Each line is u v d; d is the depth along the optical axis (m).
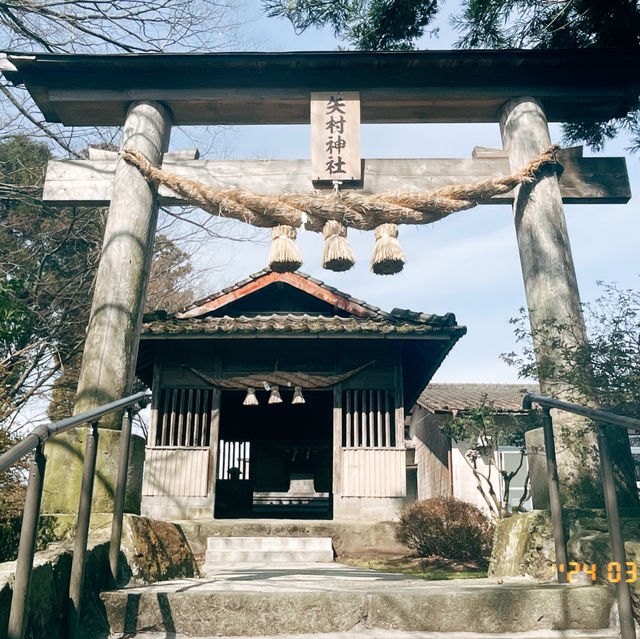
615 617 3.15
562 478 4.41
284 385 9.88
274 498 15.97
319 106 6.04
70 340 13.82
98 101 6.04
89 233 13.94
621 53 5.87
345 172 5.80
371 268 5.47
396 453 9.47
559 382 4.51
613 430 4.46
